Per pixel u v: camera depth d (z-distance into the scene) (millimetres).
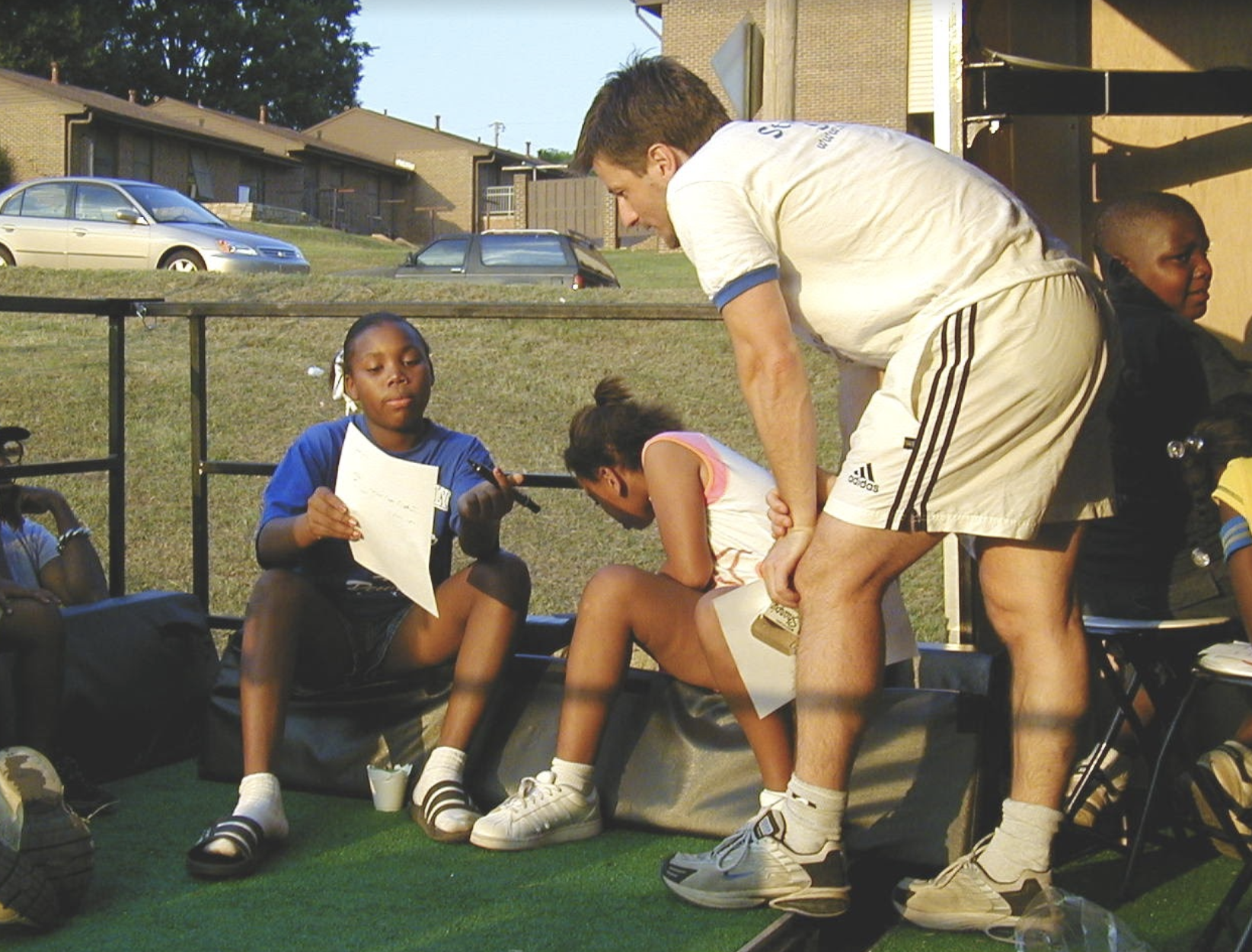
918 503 2225
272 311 3777
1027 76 3961
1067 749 2375
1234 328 4484
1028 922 2309
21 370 9680
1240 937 2264
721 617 2596
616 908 2484
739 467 2891
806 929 2400
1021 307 2174
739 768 2824
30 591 2873
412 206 44406
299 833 2920
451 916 2451
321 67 53312
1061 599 2393
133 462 8094
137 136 34250
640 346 10547
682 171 2352
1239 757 2801
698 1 22125
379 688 3148
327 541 3104
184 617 3574
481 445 3219
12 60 43500
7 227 15562
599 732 2846
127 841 2889
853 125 2361
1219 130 4426
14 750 2453
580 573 6641
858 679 2348
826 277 2295
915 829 2613
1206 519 2883
